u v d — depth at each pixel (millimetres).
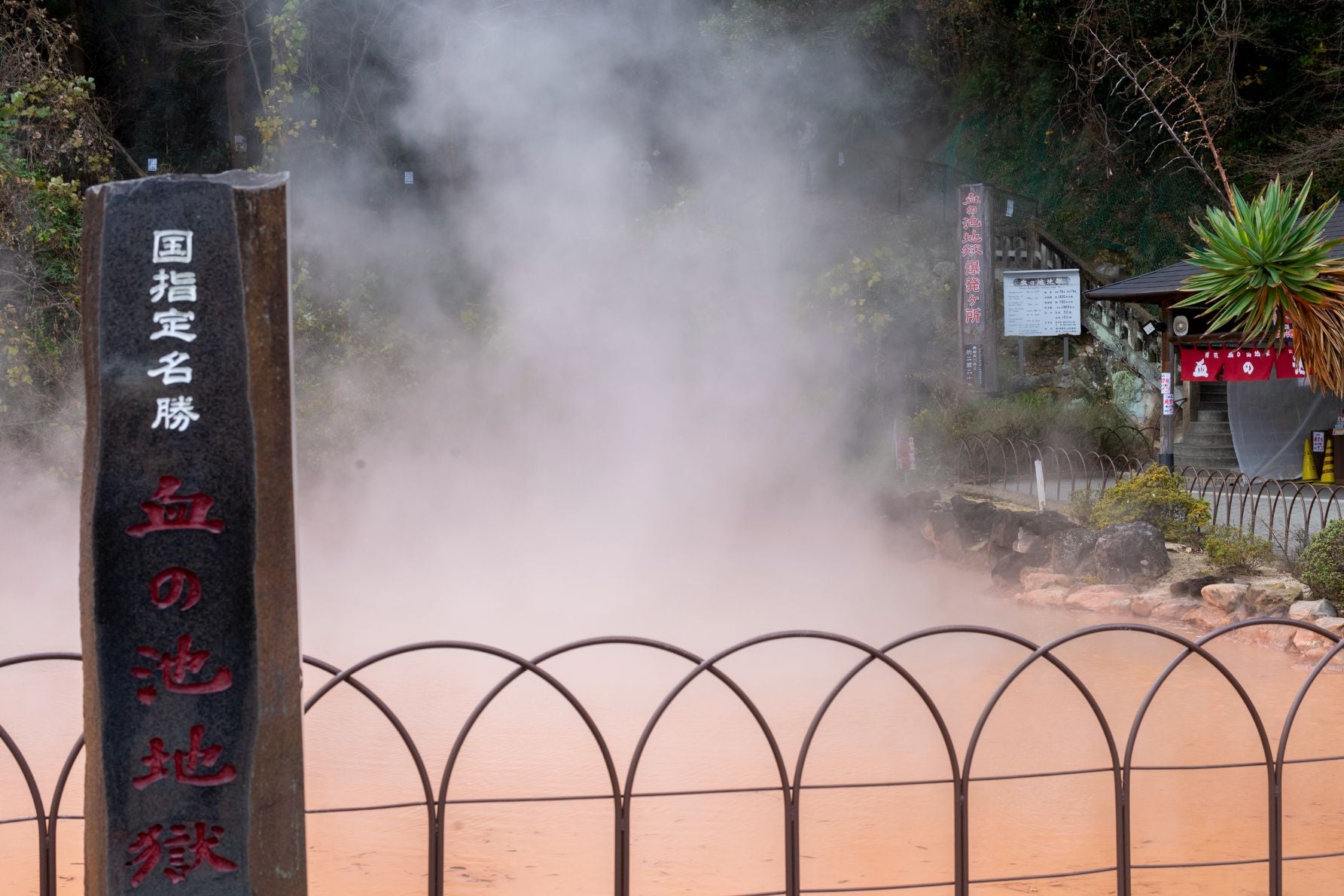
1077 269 19359
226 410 2936
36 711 7699
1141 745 6609
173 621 2912
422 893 4680
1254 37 18688
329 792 6000
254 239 2977
